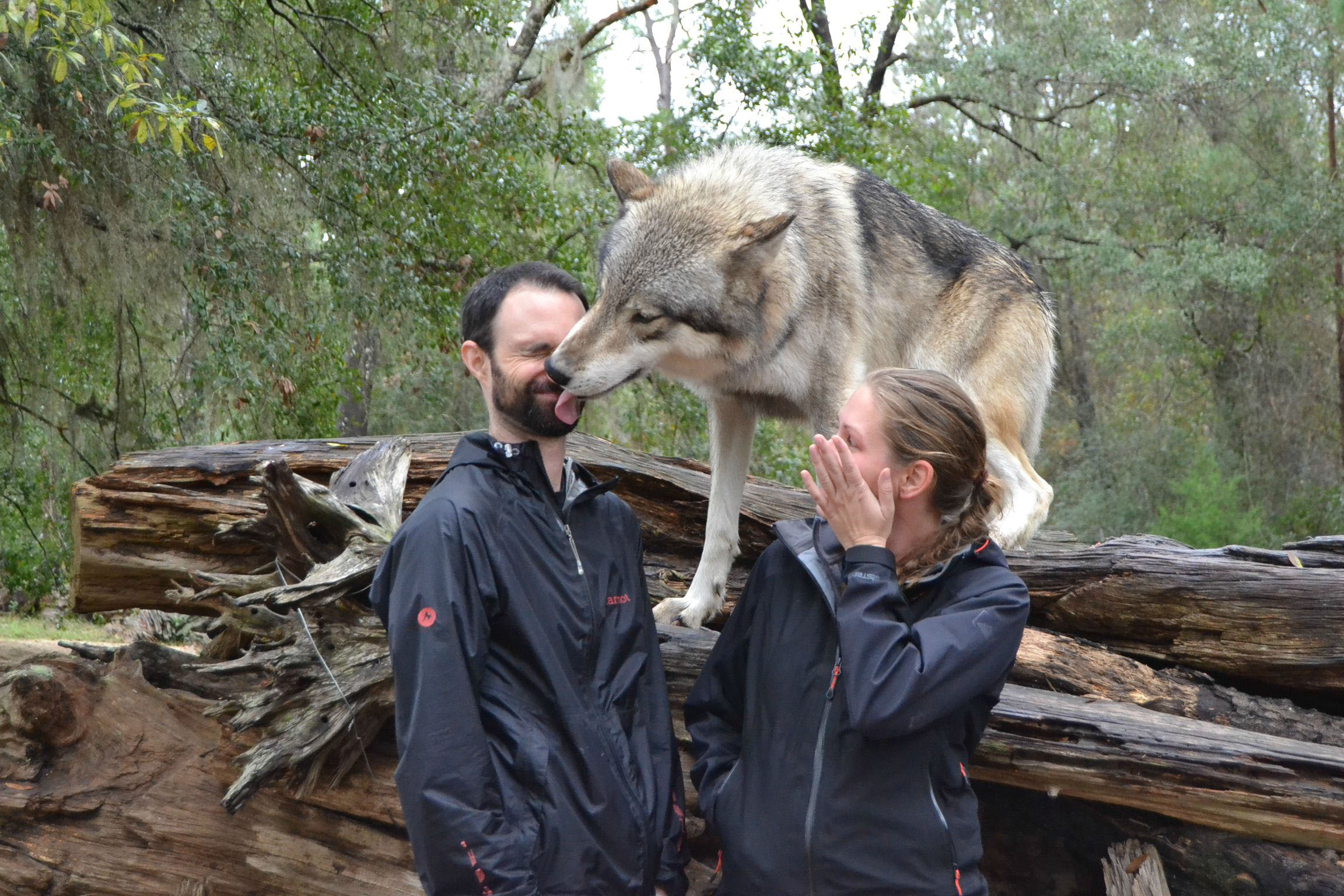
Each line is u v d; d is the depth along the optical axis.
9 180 7.64
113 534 3.62
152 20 8.40
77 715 3.16
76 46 7.14
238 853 3.09
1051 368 4.59
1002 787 3.14
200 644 5.10
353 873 3.06
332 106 9.39
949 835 1.89
